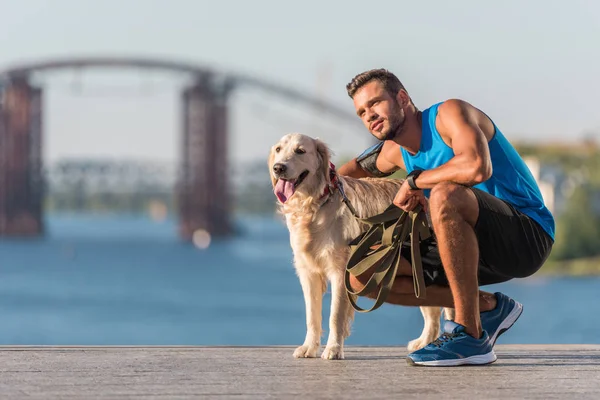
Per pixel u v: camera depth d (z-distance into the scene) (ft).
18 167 514.68
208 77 482.28
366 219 18.37
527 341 153.38
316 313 20.12
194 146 499.51
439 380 16.01
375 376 16.49
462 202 16.51
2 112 505.25
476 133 16.70
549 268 301.22
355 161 21.16
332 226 19.80
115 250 510.17
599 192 319.06
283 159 19.67
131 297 261.24
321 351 20.25
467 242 16.66
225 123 493.36
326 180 19.83
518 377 16.28
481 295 18.21
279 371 17.16
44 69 491.72
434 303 18.20
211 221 509.76
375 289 18.03
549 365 17.75
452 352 17.48
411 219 17.79
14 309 228.02
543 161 322.14
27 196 525.34
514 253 17.13
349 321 19.84
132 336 173.88
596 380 15.99
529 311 204.23
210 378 16.25
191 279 328.70
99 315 214.90
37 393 14.66
